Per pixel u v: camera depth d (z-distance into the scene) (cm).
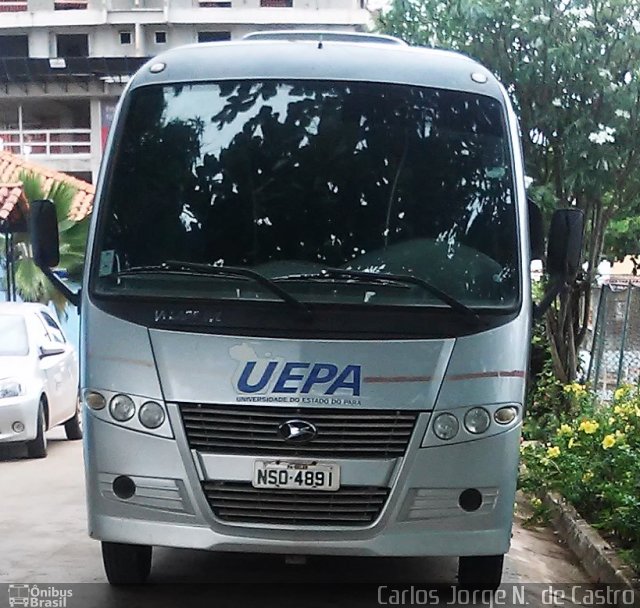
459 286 552
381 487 526
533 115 1155
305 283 538
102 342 538
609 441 844
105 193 573
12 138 4134
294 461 522
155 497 532
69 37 4459
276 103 589
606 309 1292
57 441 1451
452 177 575
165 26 4375
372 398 524
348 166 573
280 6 4416
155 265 551
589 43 1108
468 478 533
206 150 579
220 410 524
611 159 1124
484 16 1116
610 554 712
